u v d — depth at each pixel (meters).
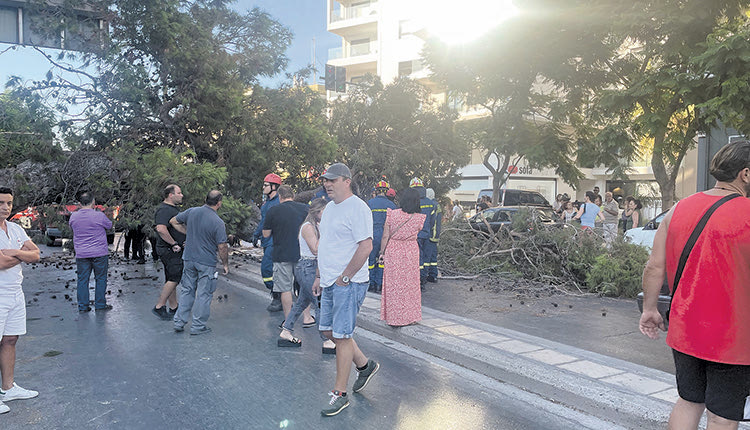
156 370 5.18
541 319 7.12
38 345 6.07
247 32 15.10
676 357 2.76
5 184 11.64
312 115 16.30
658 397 4.12
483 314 7.41
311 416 4.09
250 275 10.77
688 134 15.59
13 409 4.20
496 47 19.14
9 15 12.29
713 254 2.57
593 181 37.06
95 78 12.77
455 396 4.56
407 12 40.59
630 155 17.58
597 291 9.26
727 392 2.55
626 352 5.54
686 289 2.66
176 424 3.92
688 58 14.50
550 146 21.23
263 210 8.23
